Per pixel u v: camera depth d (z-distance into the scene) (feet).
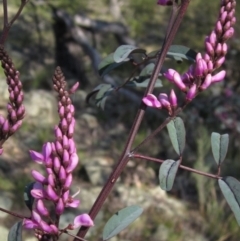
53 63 27.37
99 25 29.30
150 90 5.06
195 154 21.45
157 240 17.03
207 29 32.40
